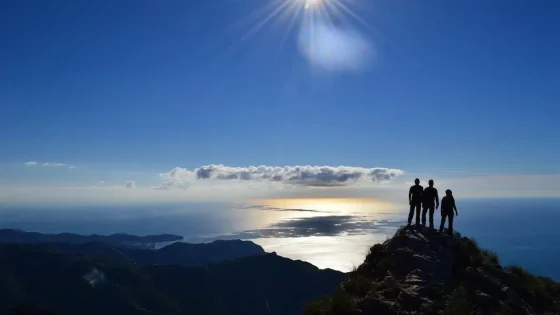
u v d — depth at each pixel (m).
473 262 15.80
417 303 12.49
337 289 13.58
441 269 14.80
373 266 15.93
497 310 12.59
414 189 19.59
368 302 12.49
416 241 16.53
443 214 19.02
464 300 12.17
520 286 14.76
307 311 13.28
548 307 14.01
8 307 91.06
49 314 86.69
